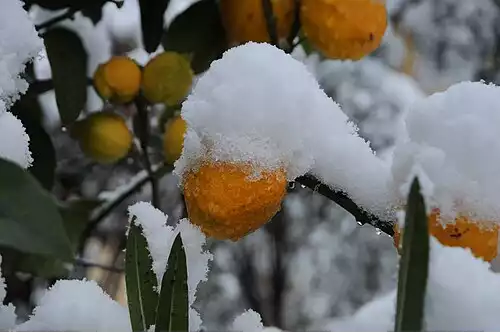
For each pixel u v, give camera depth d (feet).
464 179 2.30
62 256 2.13
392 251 7.24
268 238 7.09
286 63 2.48
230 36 3.48
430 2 6.93
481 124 2.30
